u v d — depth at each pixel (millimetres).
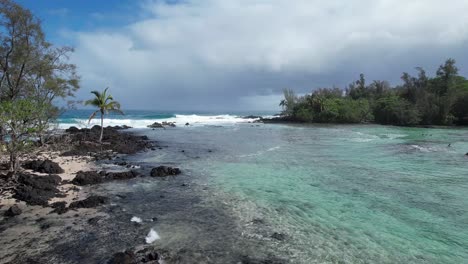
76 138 34094
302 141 36312
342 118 80562
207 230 9758
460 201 12836
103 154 25828
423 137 40969
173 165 21062
